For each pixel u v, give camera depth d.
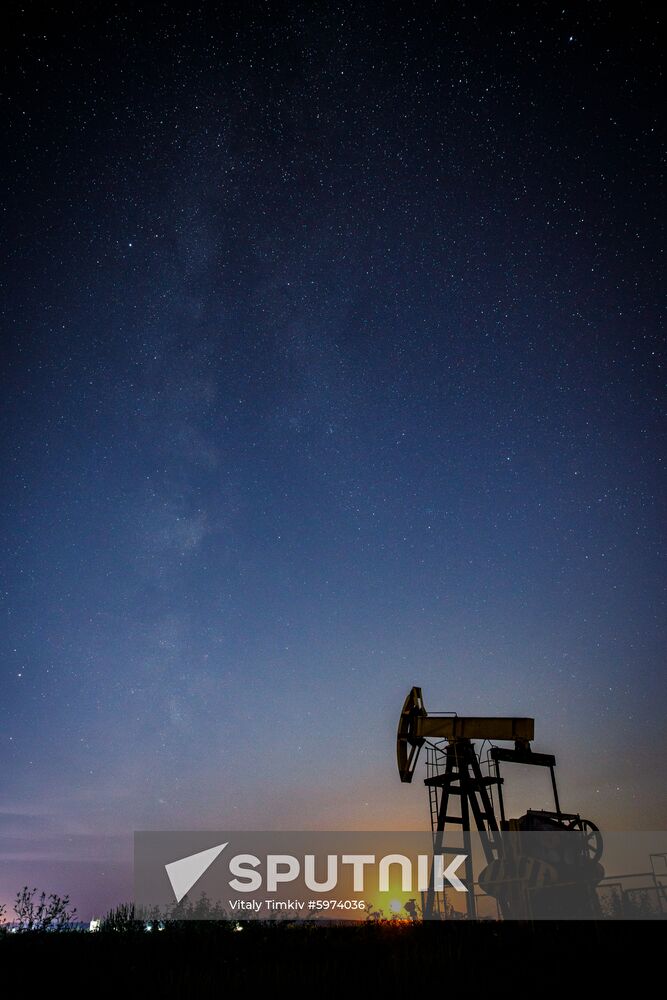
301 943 11.91
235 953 11.02
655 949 10.71
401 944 11.56
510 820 16.81
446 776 18.69
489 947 11.20
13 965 9.77
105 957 10.39
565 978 9.09
